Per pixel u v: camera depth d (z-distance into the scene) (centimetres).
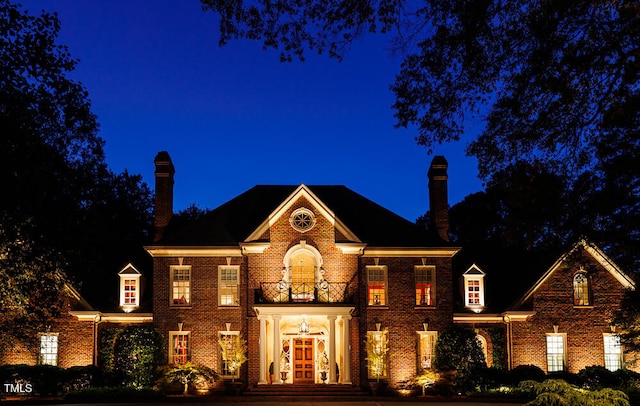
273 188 4441
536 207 1708
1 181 2111
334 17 1523
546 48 1469
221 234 4069
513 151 1648
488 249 5172
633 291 2980
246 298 3931
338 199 4384
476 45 1506
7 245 2261
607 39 1438
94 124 2439
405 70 1606
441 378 3750
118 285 4181
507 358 3988
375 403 3288
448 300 3997
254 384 3825
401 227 4181
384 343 3881
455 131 1636
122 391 3406
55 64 2233
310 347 3950
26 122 2177
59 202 2378
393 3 1498
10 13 2092
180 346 3925
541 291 4012
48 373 3612
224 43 1594
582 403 1359
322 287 3903
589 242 1923
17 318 2873
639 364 3944
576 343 3981
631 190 1762
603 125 1584
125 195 5903
